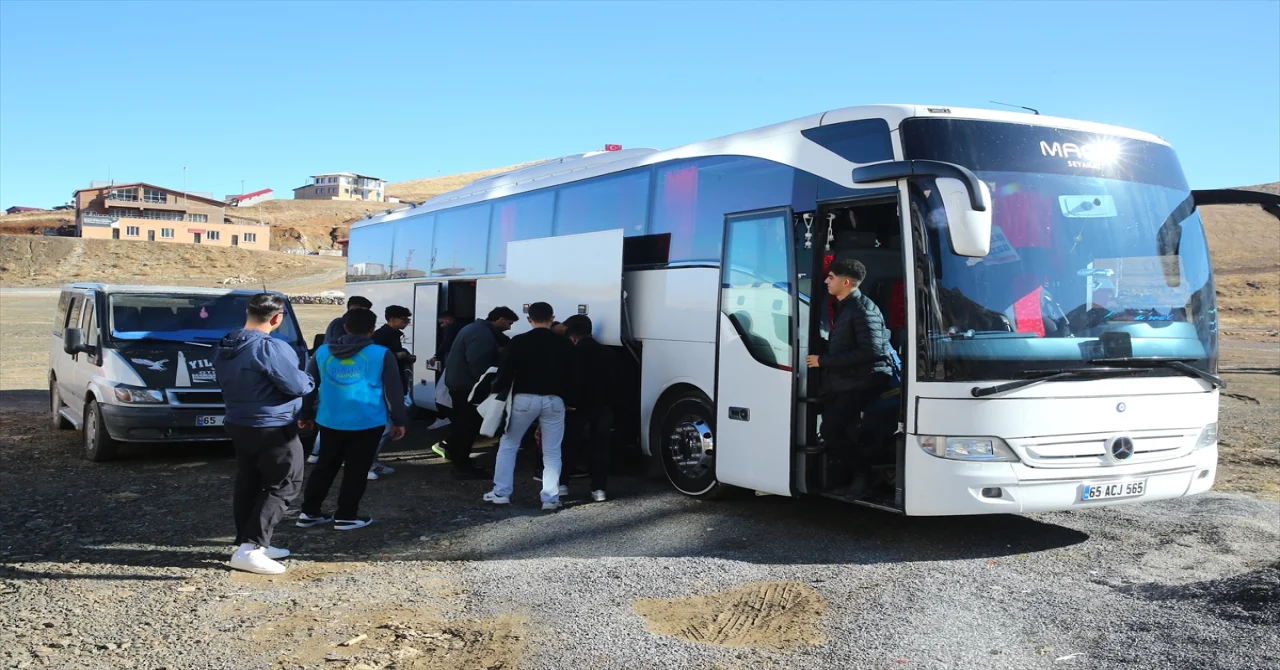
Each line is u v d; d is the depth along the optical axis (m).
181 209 131.00
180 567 6.70
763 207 7.88
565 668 4.76
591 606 5.69
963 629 5.16
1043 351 6.40
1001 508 6.25
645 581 6.17
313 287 86.75
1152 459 6.71
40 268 96.62
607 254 9.79
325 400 7.71
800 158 7.55
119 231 123.06
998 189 6.62
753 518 7.90
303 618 5.56
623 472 10.44
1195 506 8.02
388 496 9.20
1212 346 7.09
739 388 7.90
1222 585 5.61
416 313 14.73
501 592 6.02
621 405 9.91
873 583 6.04
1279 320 52.53
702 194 8.69
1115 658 4.69
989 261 6.48
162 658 4.95
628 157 10.14
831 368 7.11
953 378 6.31
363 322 7.80
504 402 8.53
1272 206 7.20
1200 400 6.95
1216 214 103.62
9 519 8.15
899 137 6.70
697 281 8.64
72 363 12.20
